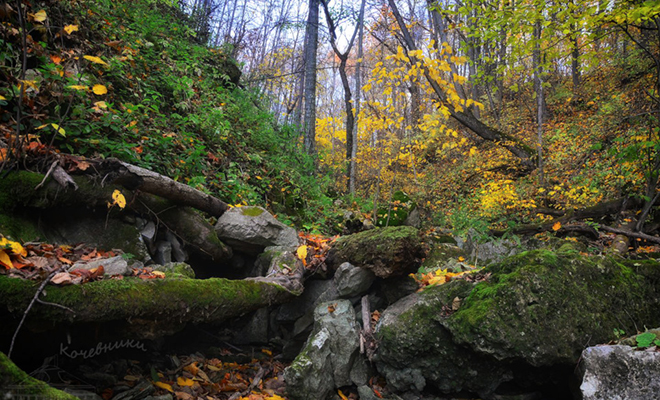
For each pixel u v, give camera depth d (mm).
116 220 3279
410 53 5672
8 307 1930
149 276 2676
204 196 3838
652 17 5070
